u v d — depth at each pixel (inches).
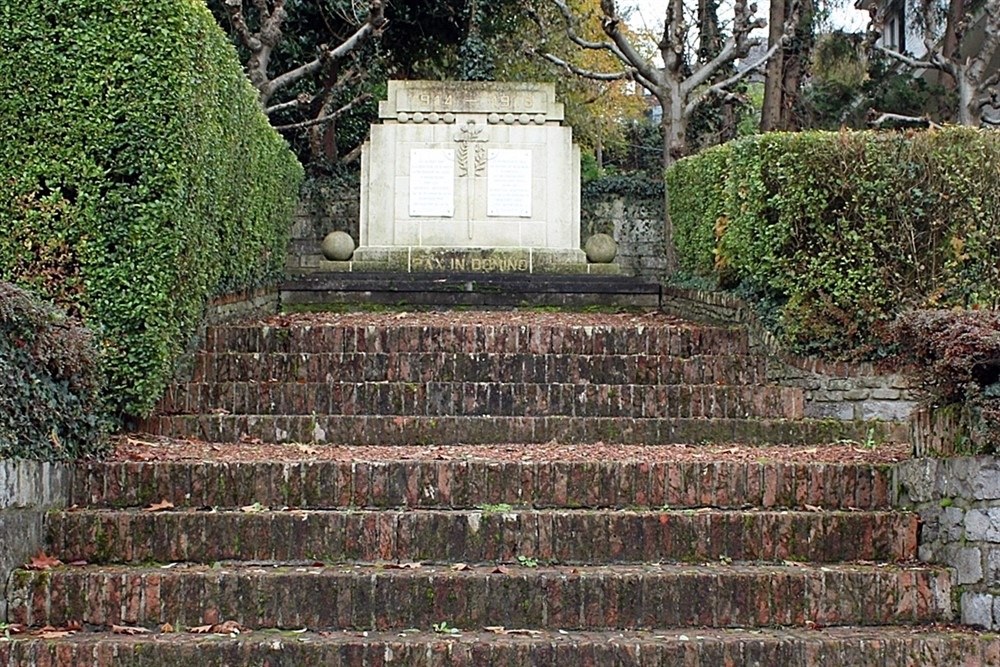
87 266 381.7
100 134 383.9
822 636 272.1
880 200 453.7
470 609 280.2
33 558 293.0
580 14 1153.4
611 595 281.9
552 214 705.0
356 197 837.8
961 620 290.4
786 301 461.1
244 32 784.3
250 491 323.0
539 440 391.9
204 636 266.7
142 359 382.3
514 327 467.8
